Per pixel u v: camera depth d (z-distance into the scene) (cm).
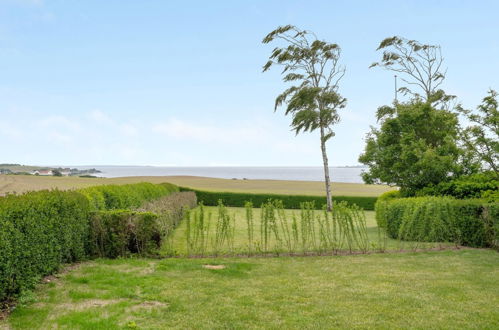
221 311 529
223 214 1019
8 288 531
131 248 920
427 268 811
